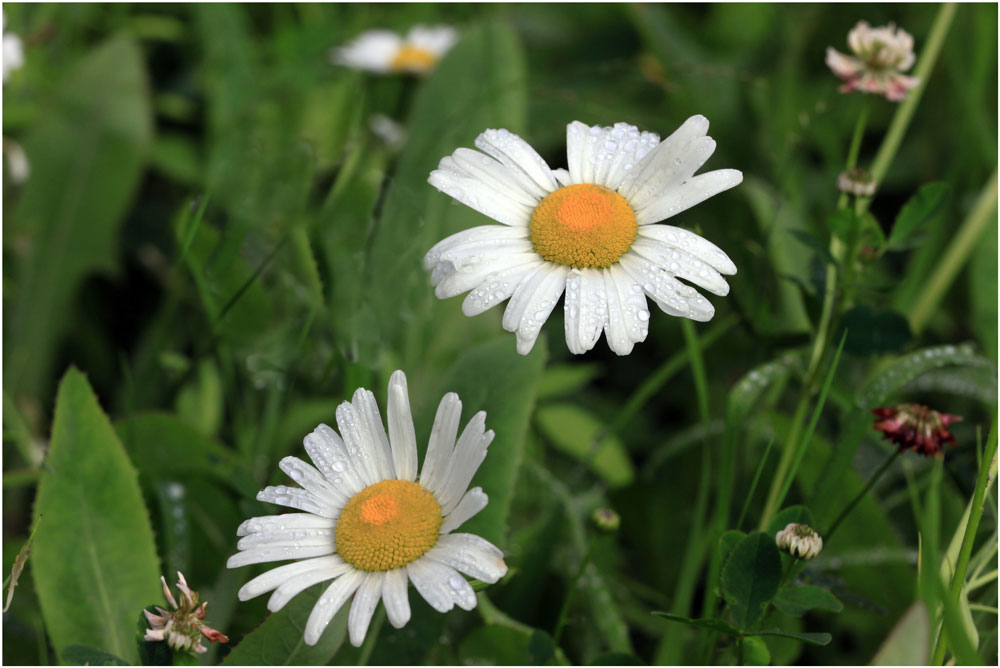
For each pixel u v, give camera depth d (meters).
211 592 0.62
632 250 0.56
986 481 0.57
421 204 0.68
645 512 0.67
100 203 0.75
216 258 0.65
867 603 0.60
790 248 0.67
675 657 0.62
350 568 0.55
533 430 0.68
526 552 0.63
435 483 0.56
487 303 0.55
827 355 0.62
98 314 0.81
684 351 0.66
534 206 0.57
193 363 0.66
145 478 0.63
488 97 0.70
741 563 0.57
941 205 0.61
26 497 0.68
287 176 0.68
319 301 0.63
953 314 0.72
